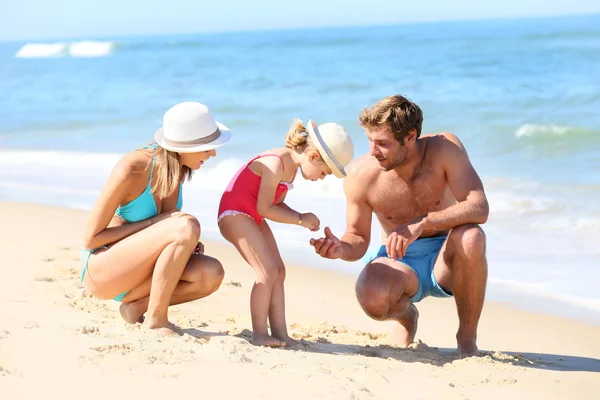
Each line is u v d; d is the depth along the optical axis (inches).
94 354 183.9
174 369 179.0
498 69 1069.8
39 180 565.0
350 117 787.4
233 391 168.4
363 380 186.2
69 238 369.4
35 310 233.6
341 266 351.9
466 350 226.1
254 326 218.5
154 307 212.4
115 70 1566.2
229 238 221.0
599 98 763.4
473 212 217.5
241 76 1268.5
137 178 211.2
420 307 301.4
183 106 213.3
